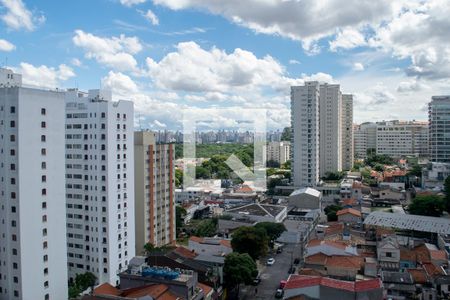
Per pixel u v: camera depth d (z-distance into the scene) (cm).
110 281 11106
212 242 13025
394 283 9306
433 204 16350
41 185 8819
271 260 12781
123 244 11600
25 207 8475
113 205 11212
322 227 15538
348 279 10238
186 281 8169
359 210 18175
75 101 11569
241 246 11650
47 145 8938
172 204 14800
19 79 11362
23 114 8388
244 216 16462
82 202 11469
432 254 11331
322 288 8388
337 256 11050
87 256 11475
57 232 9206
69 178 11650
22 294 8431
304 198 19788
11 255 8531
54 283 9138
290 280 9238
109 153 11025
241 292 10488
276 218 16288
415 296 9156
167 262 9919
